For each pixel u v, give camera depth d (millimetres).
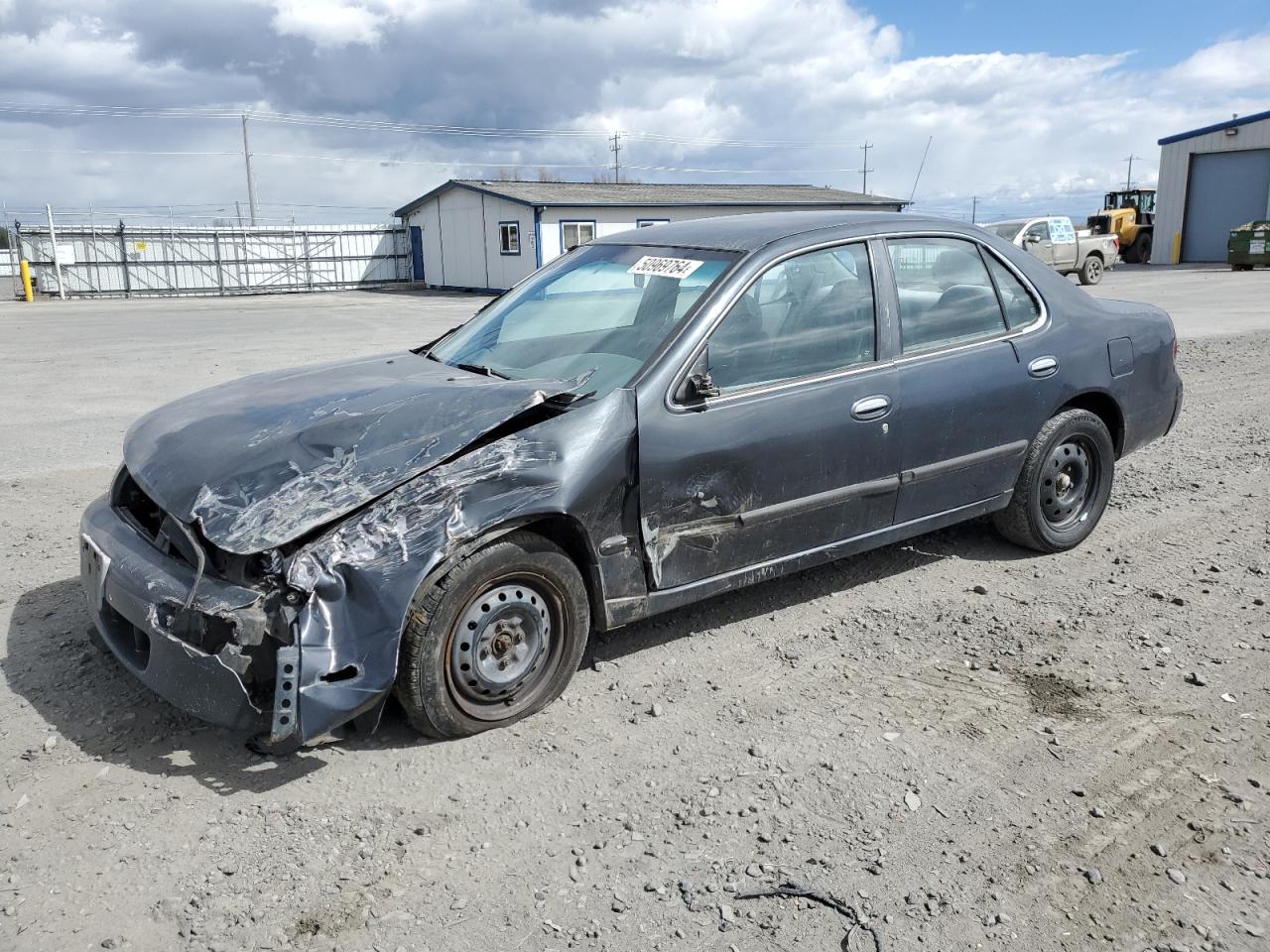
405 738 3525
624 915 2666
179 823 3029
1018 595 4820
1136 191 39438
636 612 3850
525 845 2955
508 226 33625
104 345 17203
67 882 2764
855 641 4336
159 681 3213
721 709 3752
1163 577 5027
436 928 2611
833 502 4270
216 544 3057
